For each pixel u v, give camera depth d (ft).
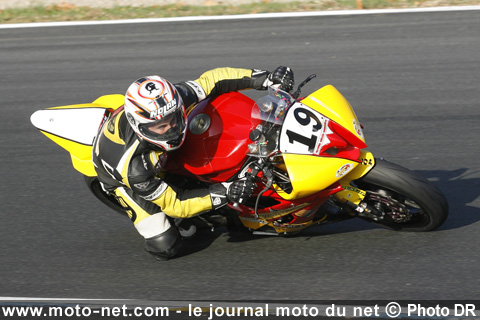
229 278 53.26
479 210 59.57
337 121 51.34
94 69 104.68
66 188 71.00
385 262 52.95
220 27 118.11
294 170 49.55
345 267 52.90
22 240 61.52
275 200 54.80
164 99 47.93
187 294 51.75
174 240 55.47
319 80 94.07
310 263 53.93
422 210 52.75
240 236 59.62
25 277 55.83
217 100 53.88
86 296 52.65
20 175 74.54
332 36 110.01
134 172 50.47
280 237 58.49
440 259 52.60
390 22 114.01
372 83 92.02
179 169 53.57
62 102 93.61
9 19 130.41
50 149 80.79
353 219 59.88
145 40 115.03
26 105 93.71
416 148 73.51
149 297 51.83
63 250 59.47
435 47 102.42
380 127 79.41
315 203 52.85
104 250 59.06
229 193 50.26
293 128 50.03
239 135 51.80
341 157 49.62
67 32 121.90
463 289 48.88
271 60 101.76
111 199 64.28
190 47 110.11
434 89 88.69
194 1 131.03
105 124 54.85
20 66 108.47
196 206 52.37
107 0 134.72
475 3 119.14
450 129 77.30
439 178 66.59
